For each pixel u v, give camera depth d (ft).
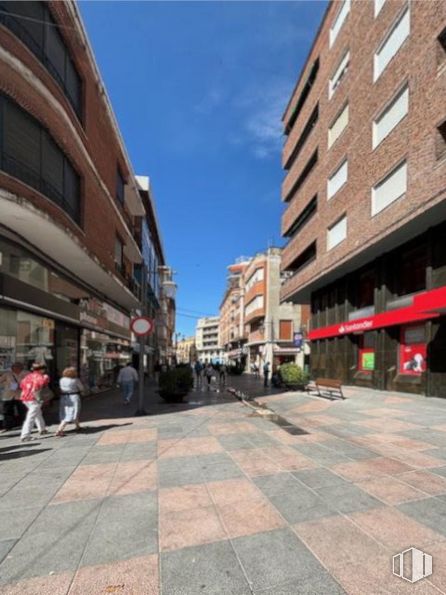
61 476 15.93
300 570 9.02
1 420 27.27
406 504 12.68
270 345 133.59
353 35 53.83
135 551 9.95
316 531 10.90
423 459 17.81
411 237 43.96
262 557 9.58
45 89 28.86
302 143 80.23
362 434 23.21
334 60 60.75
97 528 11.24
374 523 11.36
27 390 23.43
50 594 8.23
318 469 16.39
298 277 79.05
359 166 50.83
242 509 12.41
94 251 40.50
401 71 41.24
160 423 27.76
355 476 15.46
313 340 78.18
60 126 31.48
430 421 27.20
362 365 58.59
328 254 61.31
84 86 38.06
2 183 24.57
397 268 48.62
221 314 282.36
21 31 27.71
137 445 21.07
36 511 12.45
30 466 17.40
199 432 24.30
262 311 138.21
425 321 42.04
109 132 47.60
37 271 35.09
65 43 34.17
